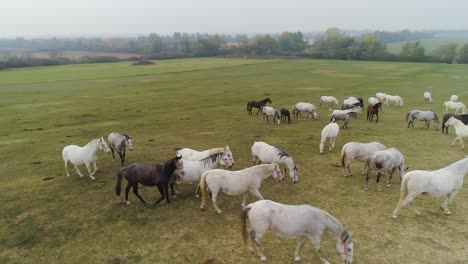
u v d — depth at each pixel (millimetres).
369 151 11719
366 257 7598
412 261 7418
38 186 12344
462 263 7289
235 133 20219
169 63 101250
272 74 63312
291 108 29062
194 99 35438
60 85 49656
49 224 9469
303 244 8180
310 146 16891
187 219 9492
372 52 111938
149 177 9906
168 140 18891
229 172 9477
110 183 12438
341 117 20312
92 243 8445
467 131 15375
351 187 11500
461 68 69500
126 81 54344
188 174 10531
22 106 32000
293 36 169375
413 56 100375
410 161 14008
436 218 9203
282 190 11406
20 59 105250
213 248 8078
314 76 58219
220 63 97188
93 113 28328
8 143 19094
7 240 8734
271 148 12062
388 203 10203
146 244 8320
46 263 7738
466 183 11508
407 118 20875
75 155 12562
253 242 7754
